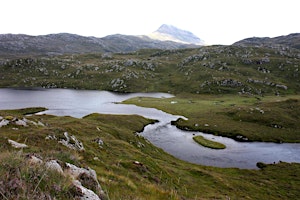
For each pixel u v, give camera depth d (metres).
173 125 108.75
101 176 19.00
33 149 20.39
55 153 15.92
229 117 124.56
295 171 63.00
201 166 61.94
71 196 8.43
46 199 7.24
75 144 33.62
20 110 118.50
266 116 121.62
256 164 68.94
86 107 142.88
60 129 35.38
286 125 112.75
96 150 38.44
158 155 62.56
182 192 31.50
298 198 45.75
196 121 113.38
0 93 192.75
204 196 33.72
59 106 143.25
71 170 12.75
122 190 16.69
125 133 70.81
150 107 146.25
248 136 96.12
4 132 33.03
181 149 78.12
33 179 7.76
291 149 84.81
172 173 42.78
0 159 8.35
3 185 6.53
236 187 45.78
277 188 50.50
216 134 98.62
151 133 95.06
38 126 45.19
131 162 32.88
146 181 25.28
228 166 66.38
